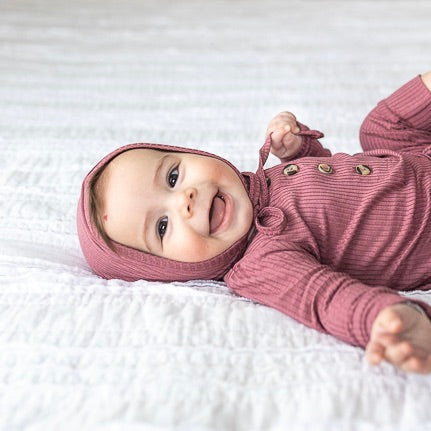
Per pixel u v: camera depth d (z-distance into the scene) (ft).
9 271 3.50
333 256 3.31
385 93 5.29
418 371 2.39
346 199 3.38
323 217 3.33
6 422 2.52
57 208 4.07
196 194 3.31
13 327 2.99
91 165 4.50
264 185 3.56
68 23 7.16
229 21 7.06
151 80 5.79
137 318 3.00
